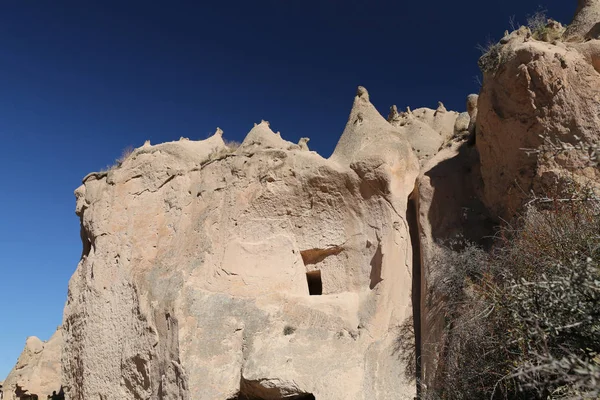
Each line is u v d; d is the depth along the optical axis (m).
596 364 4.92
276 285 12.80
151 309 12.76
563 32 10.66
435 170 11.53
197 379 11.52
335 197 13.27
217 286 12.83
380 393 10.70
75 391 14.30
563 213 6.87
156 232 14.16
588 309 5.20
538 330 5.12
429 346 9.51
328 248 13.18
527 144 9.27
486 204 10.64
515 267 7.30
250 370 11.48
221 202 13.74
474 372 7.22
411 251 11.78
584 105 8.72
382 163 12.67
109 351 13.37
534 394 6.17
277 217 13.59
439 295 9.55
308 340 11.86
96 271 14.16
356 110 14.59
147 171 14.80
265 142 14.58
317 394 11.08
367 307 11.91
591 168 8.28
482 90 10.45
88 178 15.57
